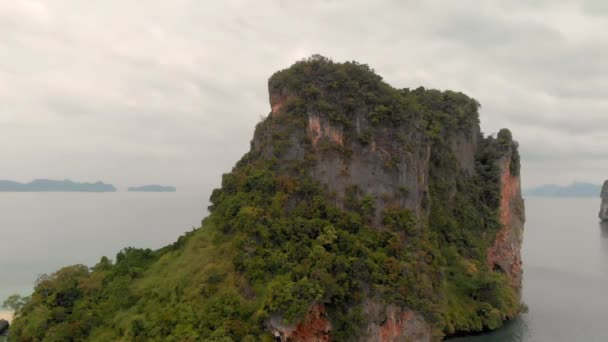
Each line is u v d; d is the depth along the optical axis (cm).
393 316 5591
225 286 5412
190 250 6500
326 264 5459
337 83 7019
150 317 5297
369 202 6406
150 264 7206
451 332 6731
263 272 5394
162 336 4984
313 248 5691
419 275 6062
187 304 5278
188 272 5869
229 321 4925
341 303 5428
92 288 6906
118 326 5559
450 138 8862
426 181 7344
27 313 6781
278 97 7400
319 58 7375
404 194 6594
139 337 5009
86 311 6191
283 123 6988
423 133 7288
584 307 8662
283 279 5262
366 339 5381
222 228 6341
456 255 7869
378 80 7206
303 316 4984
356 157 6706
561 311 8362
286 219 6056
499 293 7606
